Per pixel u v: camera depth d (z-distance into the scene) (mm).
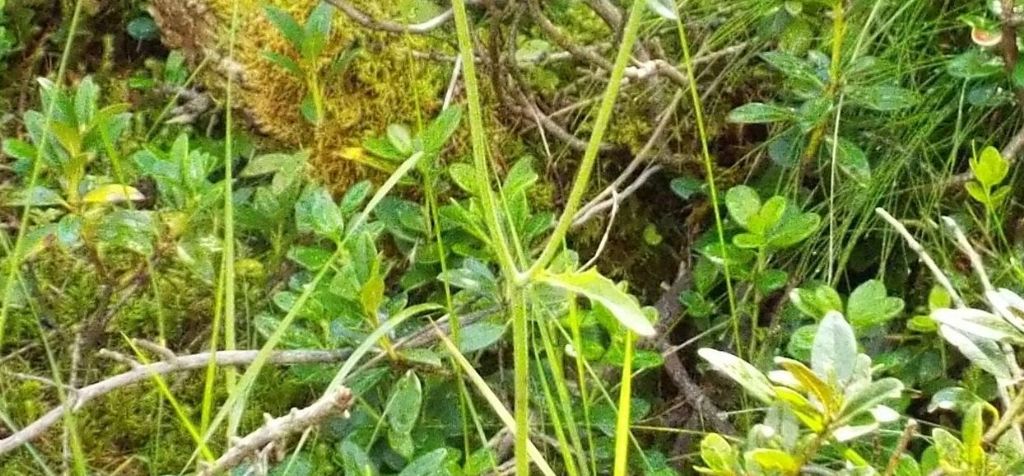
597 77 561
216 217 493
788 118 498
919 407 477
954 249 515
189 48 575
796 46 535
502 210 463
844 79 495
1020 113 529
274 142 562
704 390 516
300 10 564
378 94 561
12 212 530
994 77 499
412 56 537
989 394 431
